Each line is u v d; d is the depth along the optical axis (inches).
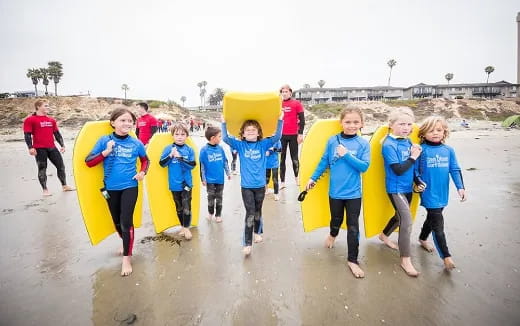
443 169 108.4
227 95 111.3
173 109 1945.1
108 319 82.5
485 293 90.8
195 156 150.6
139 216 138.6
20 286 98.7
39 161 210.8
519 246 120.7
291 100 219.0
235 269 108.0
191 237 136.9
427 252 119.2
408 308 85.0
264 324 79.9
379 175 125.6
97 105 1605.6
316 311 84.7
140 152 117.5
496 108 1947.6
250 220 119.6
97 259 117.3
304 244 128.8
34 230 147.3
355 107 110.3
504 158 356.5
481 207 168.9
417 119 1852.9
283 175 228.2
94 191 118.7
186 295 92.8
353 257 105.8
